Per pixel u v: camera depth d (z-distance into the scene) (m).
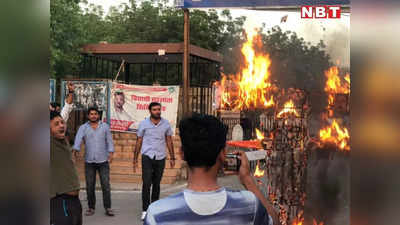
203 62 14.81
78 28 15.39
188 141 1.85
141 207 7.77
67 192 4.02
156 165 7.00
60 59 14.65
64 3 15.32
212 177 1.85
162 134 7.00
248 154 4.96
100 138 7.09
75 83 11.30
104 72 17.38
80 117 12.14
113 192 9.10
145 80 20.02
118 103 11.03
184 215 1.75
